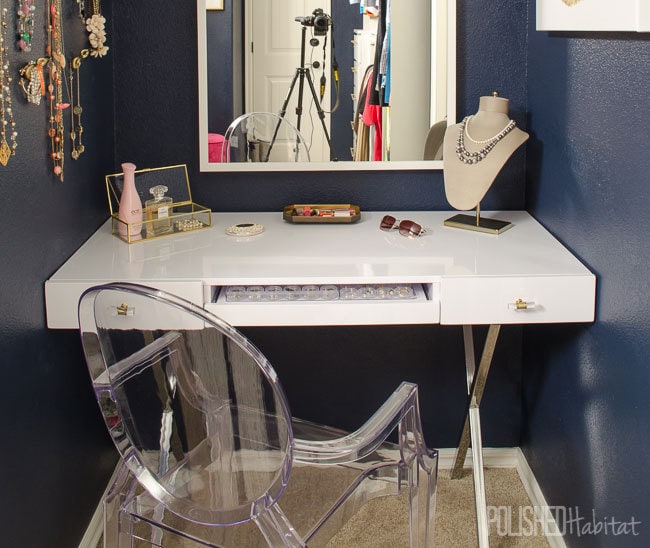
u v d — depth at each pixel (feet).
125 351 5.55
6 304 6.01
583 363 7.30
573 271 7.10
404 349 9.34
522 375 9.38
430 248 7.80
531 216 8.89
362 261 7.46
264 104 8.83
